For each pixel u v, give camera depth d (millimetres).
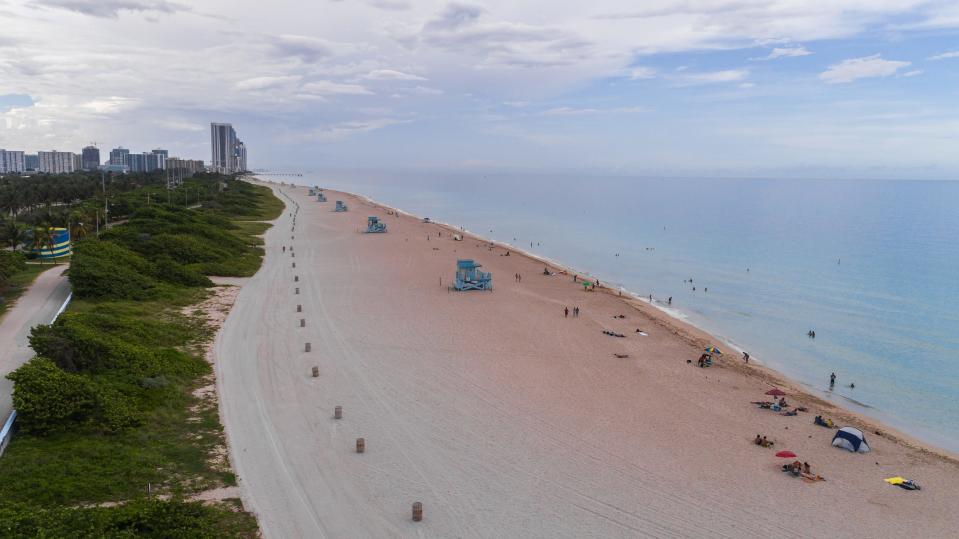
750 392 45344
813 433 38219
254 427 34000
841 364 55531
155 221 93562
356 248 108812
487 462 31438
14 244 75062
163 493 26156
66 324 41125
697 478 30969
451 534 24875
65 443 28688
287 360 45969
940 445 39344
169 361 41344
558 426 36562
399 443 33094
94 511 22438
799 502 29203
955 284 90250
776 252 121375
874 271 100562
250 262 87562
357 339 52469
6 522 20203
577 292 79000
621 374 47312
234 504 25969
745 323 69312
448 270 89875
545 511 27031
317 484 28266
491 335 56031
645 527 26156
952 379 51844
